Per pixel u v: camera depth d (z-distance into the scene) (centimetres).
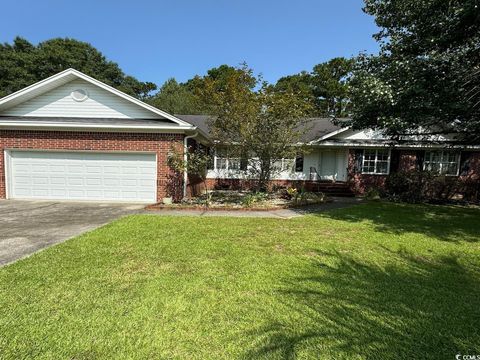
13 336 244
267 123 1023
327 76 3691
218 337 247
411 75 666
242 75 1016
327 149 1619
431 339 249
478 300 321
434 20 657
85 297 313
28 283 346
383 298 322
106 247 491
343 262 440
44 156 1044
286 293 331
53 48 3322
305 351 230
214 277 372
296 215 862
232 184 1590
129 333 251
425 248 528
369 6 790
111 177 1055
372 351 232
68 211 855
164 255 454
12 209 877
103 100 1084
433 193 1335
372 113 780
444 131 927
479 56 685
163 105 3575
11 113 1077
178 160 1005
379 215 881
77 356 221
